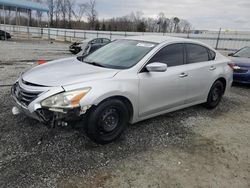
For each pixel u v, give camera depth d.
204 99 5.10
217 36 29.25
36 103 3.06
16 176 2.73
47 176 2.78
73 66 3.88
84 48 16.48
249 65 7.54
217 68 5.21
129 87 3.53
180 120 4.68
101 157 3.23
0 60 11.15
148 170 3.04
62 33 41.34
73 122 3.16
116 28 59.53
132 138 3.79
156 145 3.66
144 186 2.75
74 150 3.32
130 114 3.75
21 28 38.69
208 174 3.06
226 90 5.66
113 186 2.71
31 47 20.77
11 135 3.56
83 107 3.09
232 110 5.59
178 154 3.47
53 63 4.18
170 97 4.23
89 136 3.36
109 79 3.39
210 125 4.59
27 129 3.75
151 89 3.84
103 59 4.16
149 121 4.48
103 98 3.25
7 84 6.37
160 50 4.10
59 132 3.73
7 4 29.83
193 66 4.62
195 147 3.70
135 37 4.73
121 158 3.25
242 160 3.45
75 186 2.67
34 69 3.88
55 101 3.01
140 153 3.41
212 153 3.57
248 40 27.06
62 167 2.95
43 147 3.32
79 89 3.11
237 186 2.88
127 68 3.72
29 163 2.97
